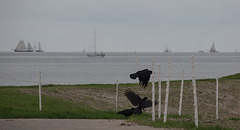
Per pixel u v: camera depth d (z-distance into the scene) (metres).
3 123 23.89
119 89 50.09
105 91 48.12
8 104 33.78
